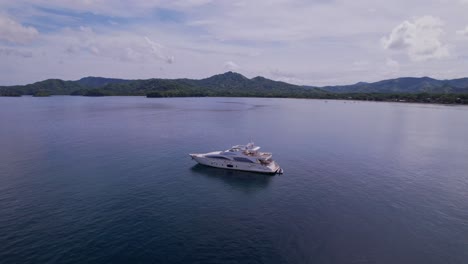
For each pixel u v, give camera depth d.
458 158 74.06
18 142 85.38
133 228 36.88
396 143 92.94
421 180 56.72
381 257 32.19
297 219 40.19
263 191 50.47
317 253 32.59
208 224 38.38
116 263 30.14
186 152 77.00
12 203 43.06
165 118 153.38
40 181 52.38
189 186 52.47
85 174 56.97
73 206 42.53
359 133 111.94
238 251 32.62
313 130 118.38
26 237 34.22
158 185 52.31
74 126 119.06
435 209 43.94
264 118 162.38
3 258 30.28
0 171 57.75
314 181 55.62
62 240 33.81
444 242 35.34
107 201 44.66
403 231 37.59
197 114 178.50
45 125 120.56
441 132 116.31
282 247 33.53
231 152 63.91
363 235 36.44
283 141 94.12
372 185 53.59
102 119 144.62
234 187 52.38
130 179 54.94
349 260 31.48
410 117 175.25
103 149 78.25
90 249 32.25
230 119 154.38
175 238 34.91
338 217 40.94
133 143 86.94
